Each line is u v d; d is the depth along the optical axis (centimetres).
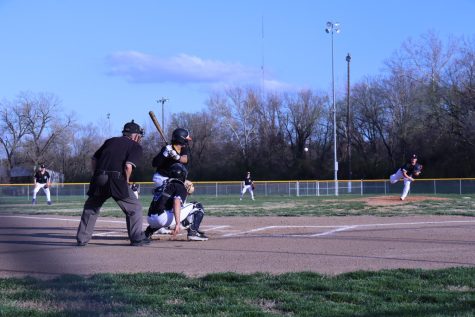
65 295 576
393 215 1495
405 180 2270
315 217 1478
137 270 719
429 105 5194
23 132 6525
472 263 739
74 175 6562
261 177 6309
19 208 2314
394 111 5622
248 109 6606
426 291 581
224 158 6612
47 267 745
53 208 2288
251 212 1714
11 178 6444
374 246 892
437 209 1733
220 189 4297
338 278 646
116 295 574
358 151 6106
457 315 496
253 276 661
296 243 935
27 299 568
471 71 4919
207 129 6675
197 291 595
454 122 5003
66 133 6700
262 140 6562
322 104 6538
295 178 6184
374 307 526
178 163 970
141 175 5572
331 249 866
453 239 967
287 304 538
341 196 3719
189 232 986
